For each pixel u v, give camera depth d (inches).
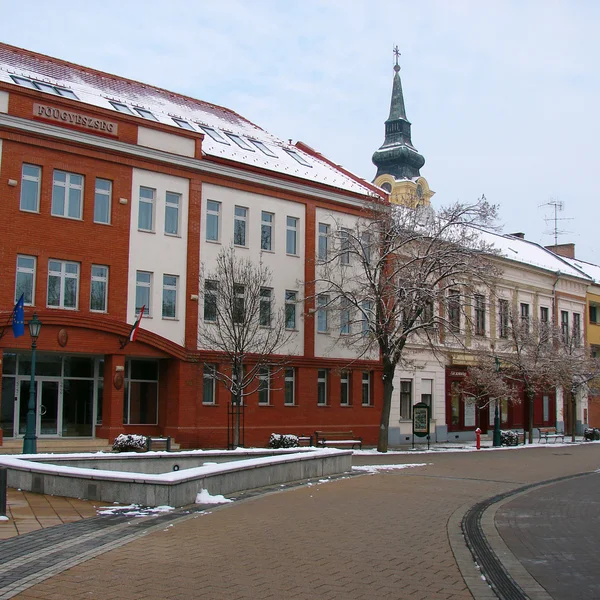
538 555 422.0
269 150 1581.0
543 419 2174.0
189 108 1606.8
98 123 1189.7
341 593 324.8
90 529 456.4
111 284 1192.2
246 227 1375.5
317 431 1381.6
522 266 2038.6
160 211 1258.6
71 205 1167.6
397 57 3722.9
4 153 1095.6
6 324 1072.8
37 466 615.2
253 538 442.3
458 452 1368.1
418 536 468.1
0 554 385.7
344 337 1465.3
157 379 1296.8
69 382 1213.1
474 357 1791.3
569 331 2114.9
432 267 1312.7
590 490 770.2
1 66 1266.0
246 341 1241.4
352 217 1545.3
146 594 314.2
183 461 782.5
